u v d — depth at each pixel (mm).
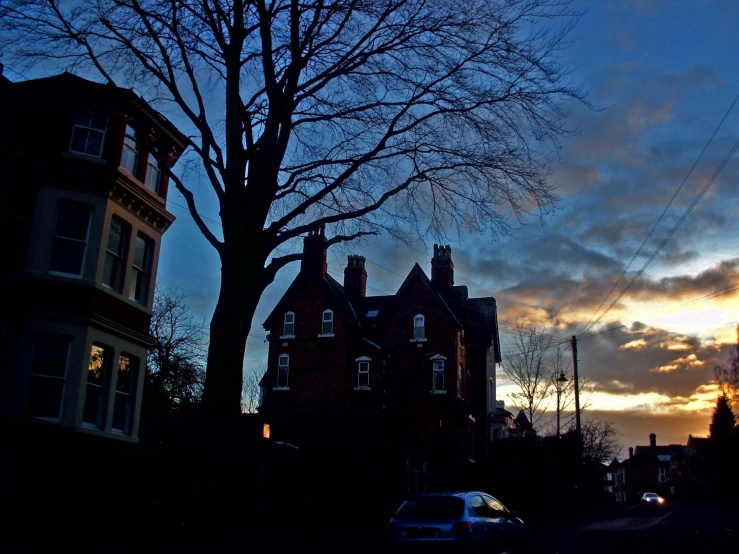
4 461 12672
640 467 135000
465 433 39281
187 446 16094
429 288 42344
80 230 20062
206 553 13828
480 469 33781
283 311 43688
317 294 43375
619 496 145250
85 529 13336
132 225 21766
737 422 68312
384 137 18156
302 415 30312
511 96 17188
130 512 14289
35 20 15617
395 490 23750
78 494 13555
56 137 19891
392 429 26938
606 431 55750
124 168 21469
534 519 29922
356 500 21969
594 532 23516
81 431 18922
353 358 42031
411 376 36625
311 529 18891
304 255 18031
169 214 23281
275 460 19469
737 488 70250
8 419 15359
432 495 14344
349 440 25016
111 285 20984
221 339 16609
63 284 19281
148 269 22688
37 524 12547
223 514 16172
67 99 18453
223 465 16188
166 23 16766
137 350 21828
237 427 16281
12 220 19125
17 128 19594
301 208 17859
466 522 13531
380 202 18391
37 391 18672
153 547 13617
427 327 41594
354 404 40875
